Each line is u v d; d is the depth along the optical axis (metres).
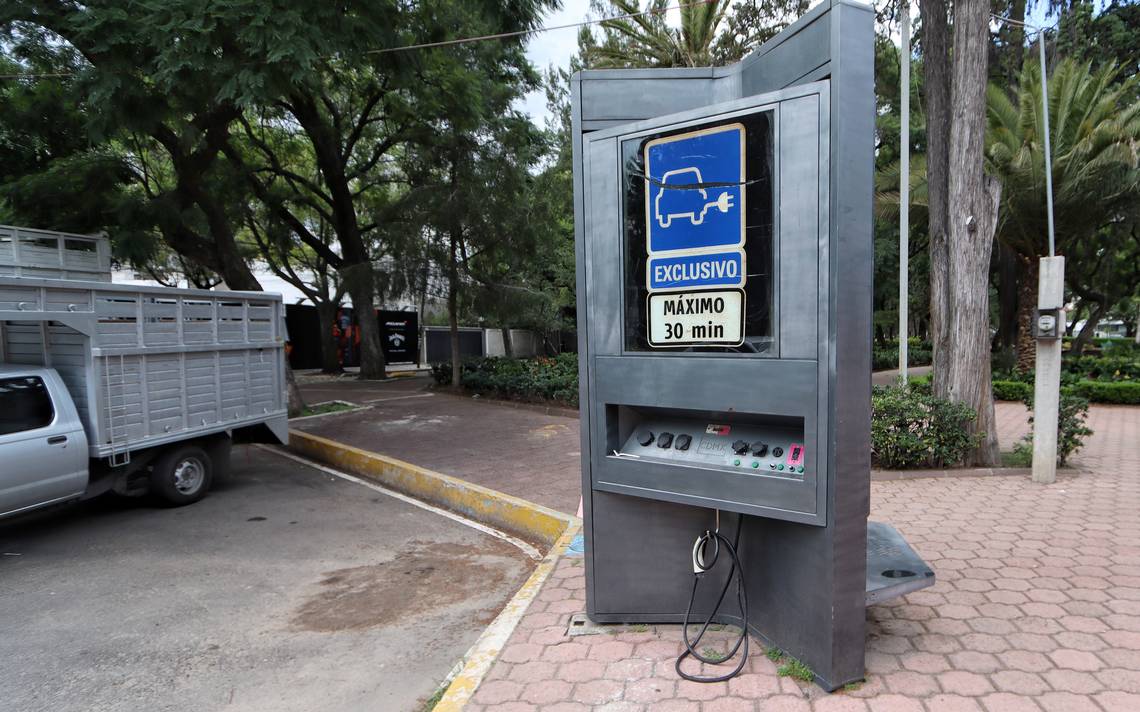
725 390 2.86
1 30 8.27
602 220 3.21
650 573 3.38
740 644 3.01
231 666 3.54
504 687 2.86
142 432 6.07
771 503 2.74
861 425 2.62
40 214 10.68
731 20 15.92
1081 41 18.30
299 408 12.09
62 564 5.08
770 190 2.71
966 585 3.77
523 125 15.10
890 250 23.41
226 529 5.96
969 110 6.79
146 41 6.93
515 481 7.16
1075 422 6.96
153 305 6.15
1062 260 6.12
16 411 5.18
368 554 5.32
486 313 14.68
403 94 14.07
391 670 3.49
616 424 3.34
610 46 18.14
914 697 2.62
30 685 3.35
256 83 6.64
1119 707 2.51
